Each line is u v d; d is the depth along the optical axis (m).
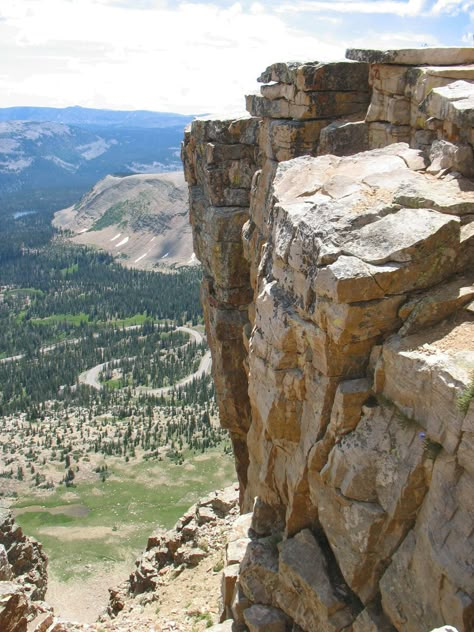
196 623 24.95
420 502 13.51
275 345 17.16
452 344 13.43
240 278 30.55
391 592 13.61
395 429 13.97
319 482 15.91
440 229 14.40
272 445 18.97
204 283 33.50
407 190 15.84
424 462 13.15
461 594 11.79
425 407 13.26
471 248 14.79
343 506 14.78
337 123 23.06
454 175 16.31
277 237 17.44
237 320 31.03
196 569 31.69
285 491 18.53
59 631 23.58
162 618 26.61
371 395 14.77
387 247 14.59
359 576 14.45
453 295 14.19
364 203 15.94
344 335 14.62
